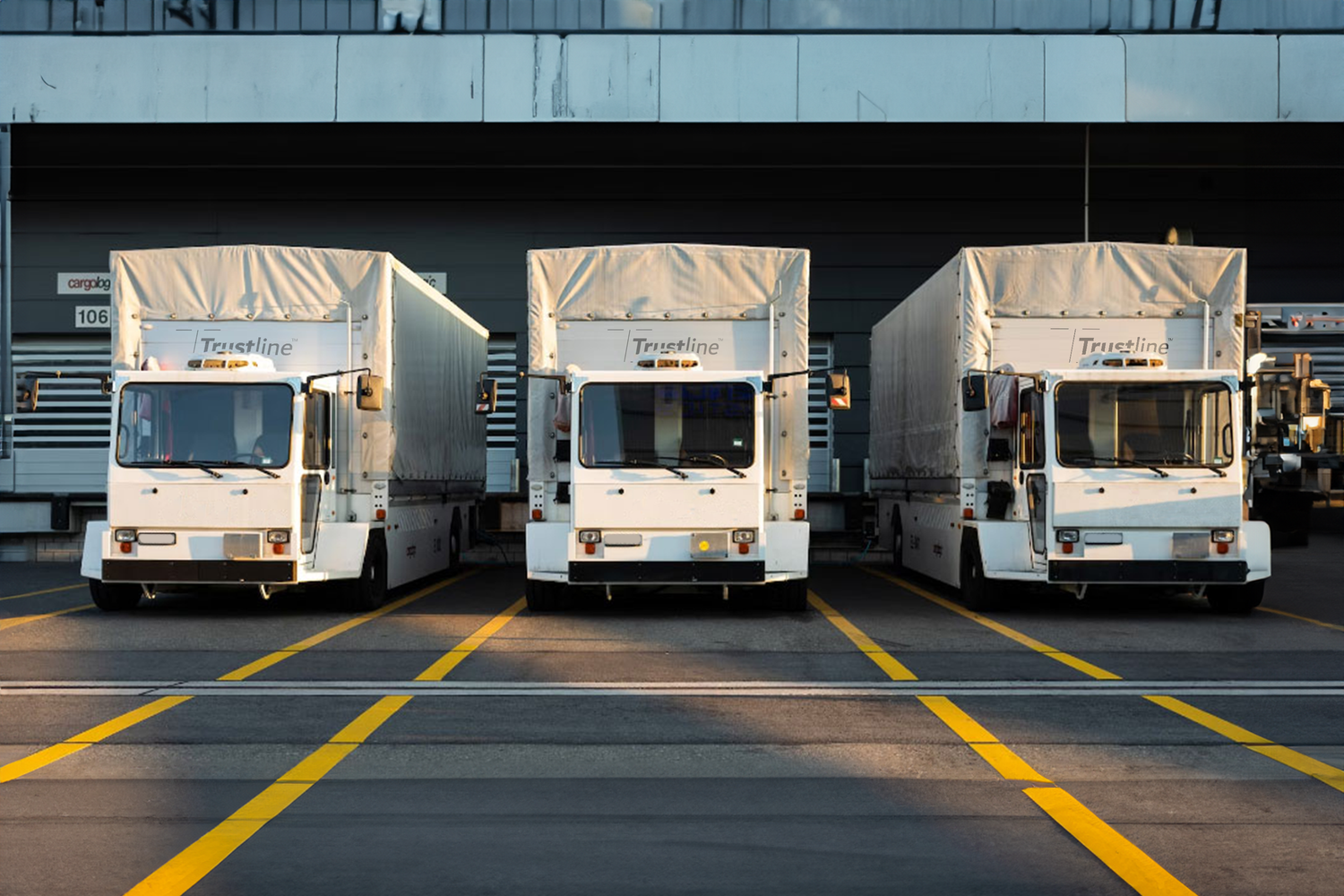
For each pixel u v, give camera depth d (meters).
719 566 11.69
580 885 4.36
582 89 20.52
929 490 14.95
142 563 11.86
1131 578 11.72
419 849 4.75
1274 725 7.04
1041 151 22.06
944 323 13.83
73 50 20.59
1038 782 5.75
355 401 12.88
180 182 22.50
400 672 8.91
